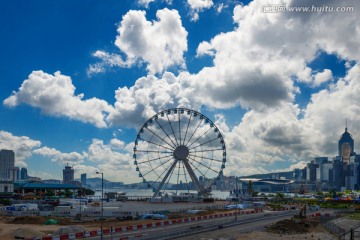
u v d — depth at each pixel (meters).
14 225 119.69
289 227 113.00
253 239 94.88
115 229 102.12
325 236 103.00
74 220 130.62
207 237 94.69
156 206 191.50
